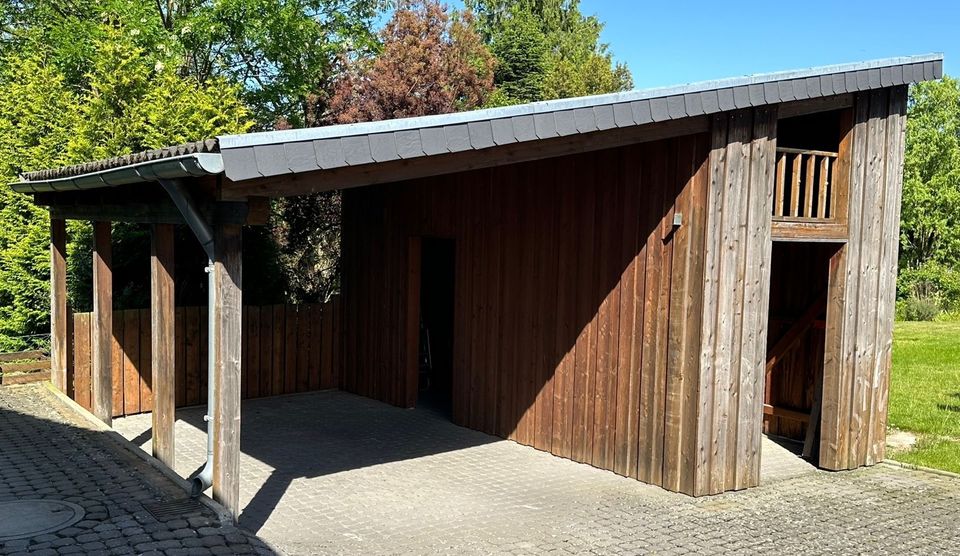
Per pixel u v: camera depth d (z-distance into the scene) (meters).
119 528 5.16
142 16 17.78
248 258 14.06
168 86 13.59
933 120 27.94
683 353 7.12
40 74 13.65
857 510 6.88
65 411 8.74
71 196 8.83
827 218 7.91
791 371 9.46
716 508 6.80
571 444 8.27
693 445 7.05
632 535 6.05
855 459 8.27
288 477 7.46
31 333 13.05
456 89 20.97
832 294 8.12
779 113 7.36
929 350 17.22
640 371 7.52
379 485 7.27
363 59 20.64
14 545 4.83
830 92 7.45
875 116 8.04
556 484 7.41
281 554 5.02
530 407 8.79
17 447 7.19
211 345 5.40
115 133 12.59
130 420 9.69
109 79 12.84
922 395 12.41
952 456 8.74
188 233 12.78
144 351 10.09
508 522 6.30
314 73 20.03
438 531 6.04
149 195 6.48
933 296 25.55
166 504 5.64
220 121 13.98
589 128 6.11
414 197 10.45
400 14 20.11
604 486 7.36
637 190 7.52
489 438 9.16
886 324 8.42
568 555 5.59
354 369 11.77
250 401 11.15
